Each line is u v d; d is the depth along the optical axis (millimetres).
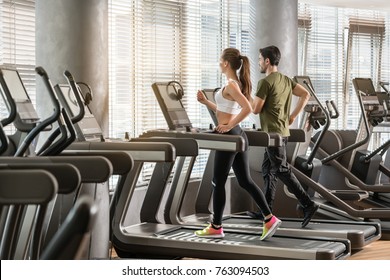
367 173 7855
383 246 6430
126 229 5789
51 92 3426
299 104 6109
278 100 5891
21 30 5859
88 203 1602
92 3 5305
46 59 5250
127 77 6844
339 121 10227
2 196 2475
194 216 6691
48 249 1589
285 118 5980
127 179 5500
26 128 4016
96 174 3227
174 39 7426
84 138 4777
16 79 4199
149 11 7090
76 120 3992
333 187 7988
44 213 3014
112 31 6656
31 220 3547
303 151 7320
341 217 7078
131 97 6898
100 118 5383
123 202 5531
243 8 8328
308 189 7309
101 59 5387
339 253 5348
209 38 7891
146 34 7066
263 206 5512
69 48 5223
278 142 5770
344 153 7328
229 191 7902
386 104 7723
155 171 6148
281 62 7863
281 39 7852
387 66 10766
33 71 6008
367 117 7598
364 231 6195
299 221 6793
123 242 5531
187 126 5832
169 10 7340
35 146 4902
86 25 5273
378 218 7020
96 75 5344
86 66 5277
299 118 8797
